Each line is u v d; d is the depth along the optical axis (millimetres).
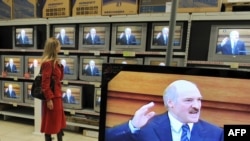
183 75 777
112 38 2859
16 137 2988
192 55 2746
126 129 839
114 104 844
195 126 776
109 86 843
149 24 2756
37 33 3369
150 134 814
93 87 3309
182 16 2424
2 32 3973
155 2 2605
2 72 3588
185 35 2568
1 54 3729
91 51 2967
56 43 2334
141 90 814
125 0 2701
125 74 826
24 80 3512
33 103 3383
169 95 790
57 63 2379
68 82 3133
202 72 762
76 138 3035
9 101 3562
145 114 817
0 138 2934
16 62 3465
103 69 843
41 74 2330
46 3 3137
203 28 2682
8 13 3404
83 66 3072
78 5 2971
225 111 760
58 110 2346
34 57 3312
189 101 773
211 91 763
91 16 2879
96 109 3035
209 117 771
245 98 745
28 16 3293
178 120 786
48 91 2242
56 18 3080
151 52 2648
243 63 2193
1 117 3900
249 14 2166
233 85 748
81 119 3129
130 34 2760
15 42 3459
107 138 856
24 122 3666
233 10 2398
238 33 2197
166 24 2580
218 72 752
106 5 2805
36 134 3100
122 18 2725
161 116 803
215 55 2307
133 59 2758
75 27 3055
